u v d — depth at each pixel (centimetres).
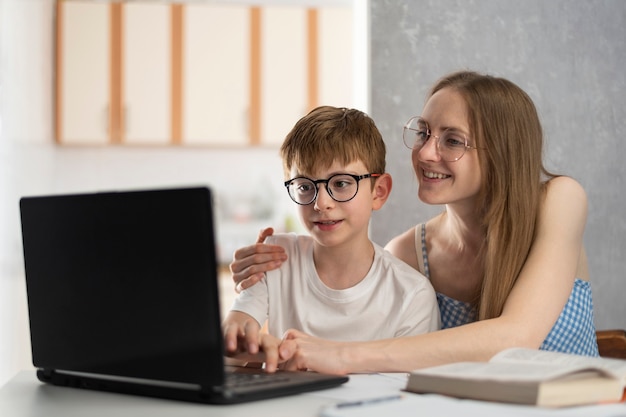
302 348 125
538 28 209
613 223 212
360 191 152
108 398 105
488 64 208
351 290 157
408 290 156
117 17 480
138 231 101
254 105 489
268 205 514
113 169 511
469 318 166
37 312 115
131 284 103
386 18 207
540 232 153
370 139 158
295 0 509
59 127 477
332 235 150
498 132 153
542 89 209
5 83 323
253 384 105
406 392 104
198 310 97
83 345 110
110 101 480
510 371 98
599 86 211
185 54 484
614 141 212
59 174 504
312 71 491
